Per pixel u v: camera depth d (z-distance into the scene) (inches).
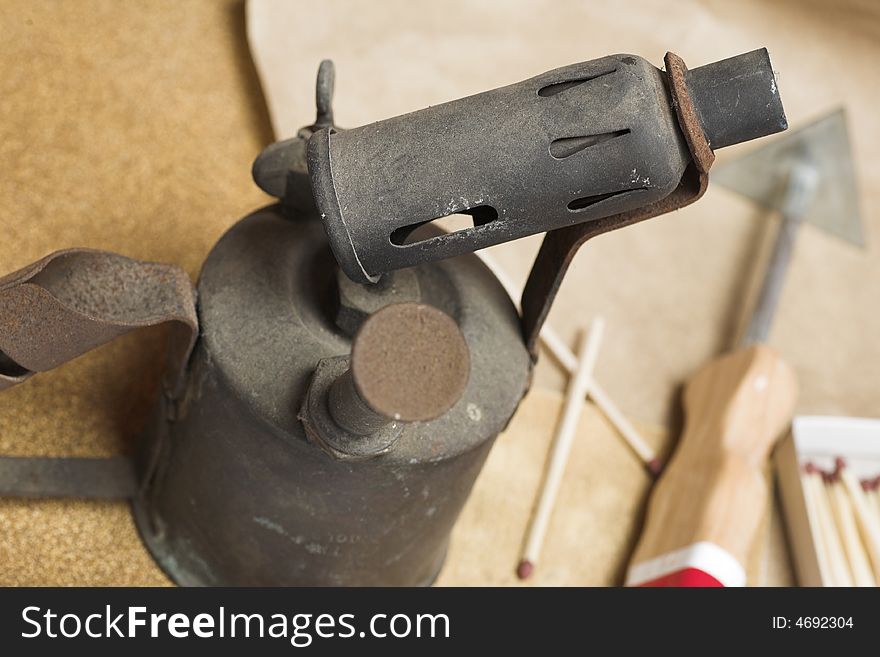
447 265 10.7
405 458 9.7
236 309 10.0
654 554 13.1
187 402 10.4
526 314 10.7
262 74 14.6
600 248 15.8
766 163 16.6
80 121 13.6
